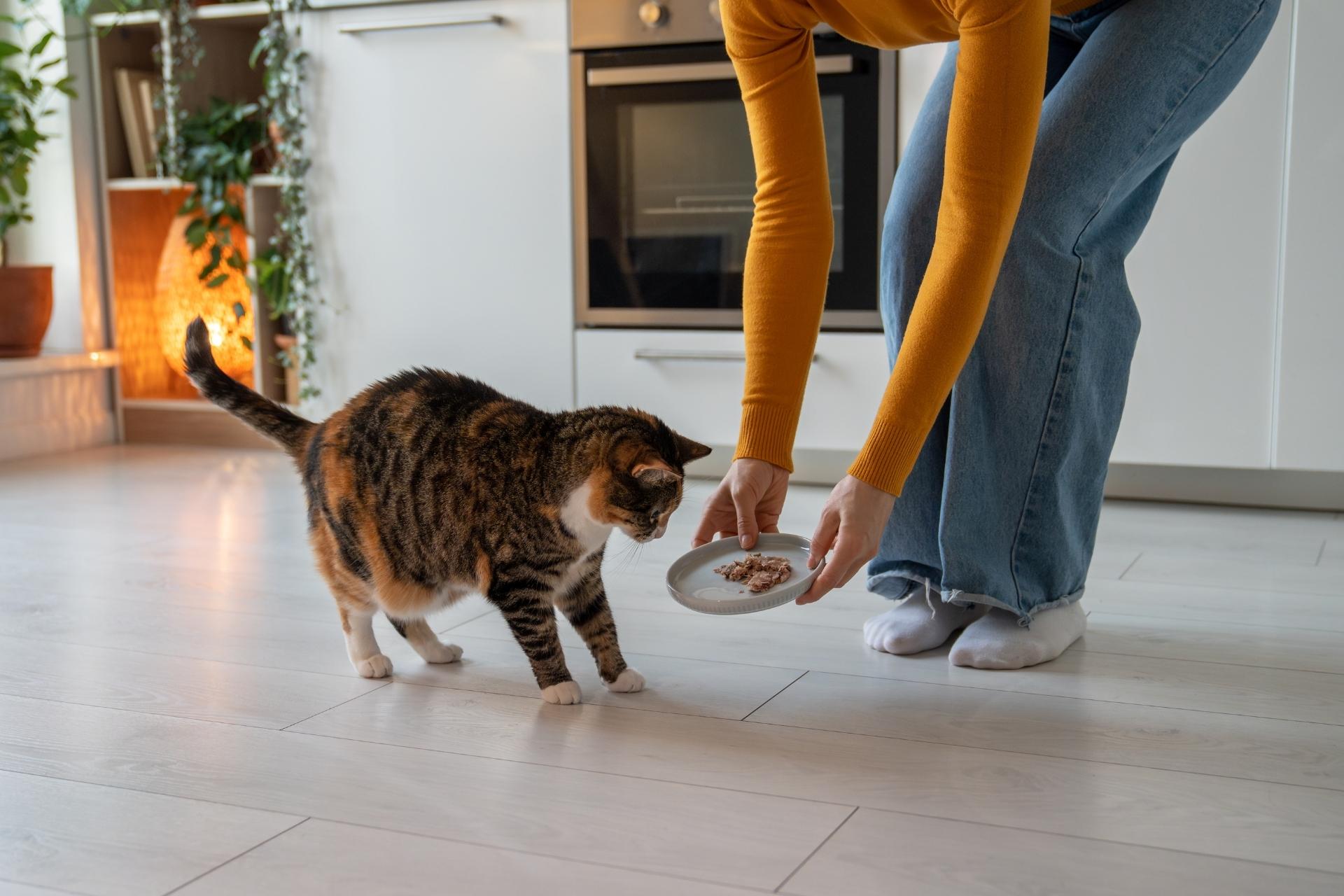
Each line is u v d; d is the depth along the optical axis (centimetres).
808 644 170
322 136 320
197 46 352
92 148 361
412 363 321
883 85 269
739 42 143
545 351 308
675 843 108
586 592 151
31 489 296
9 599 197
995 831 110
